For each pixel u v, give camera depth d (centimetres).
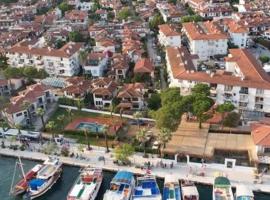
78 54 18800
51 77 17800
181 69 14812
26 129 13612
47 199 10481
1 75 17850
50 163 11369
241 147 11225
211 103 12356
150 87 16025
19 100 14225
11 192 10562
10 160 12200
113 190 10044
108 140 12656
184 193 9631
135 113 13000
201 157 10975
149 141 12338
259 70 14375
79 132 13025
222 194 9644
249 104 13475
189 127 12381
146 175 10569
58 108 15012
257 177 10294
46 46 19900
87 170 10950
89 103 15150
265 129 10988
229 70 15762
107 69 18375
